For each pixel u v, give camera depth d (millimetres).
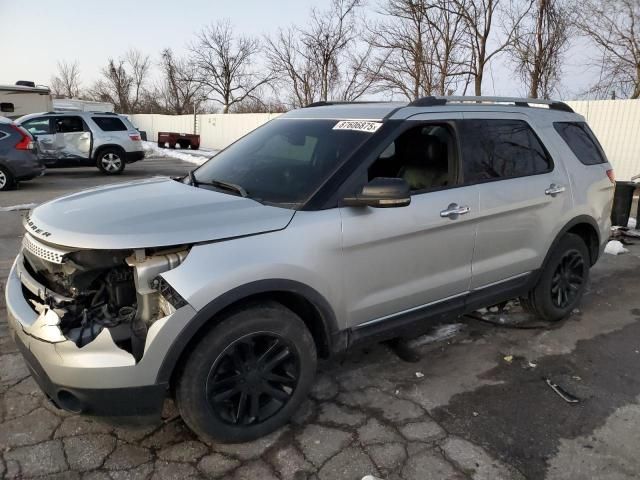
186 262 2361
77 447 2664
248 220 2580
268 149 3447
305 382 2854
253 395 2674
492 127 3688
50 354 2318
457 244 3385
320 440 2783
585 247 4453
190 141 27750
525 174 3828
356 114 3416
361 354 3770
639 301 4992
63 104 28438
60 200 3018
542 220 3938
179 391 2477
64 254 2424
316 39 22734
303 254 2652
